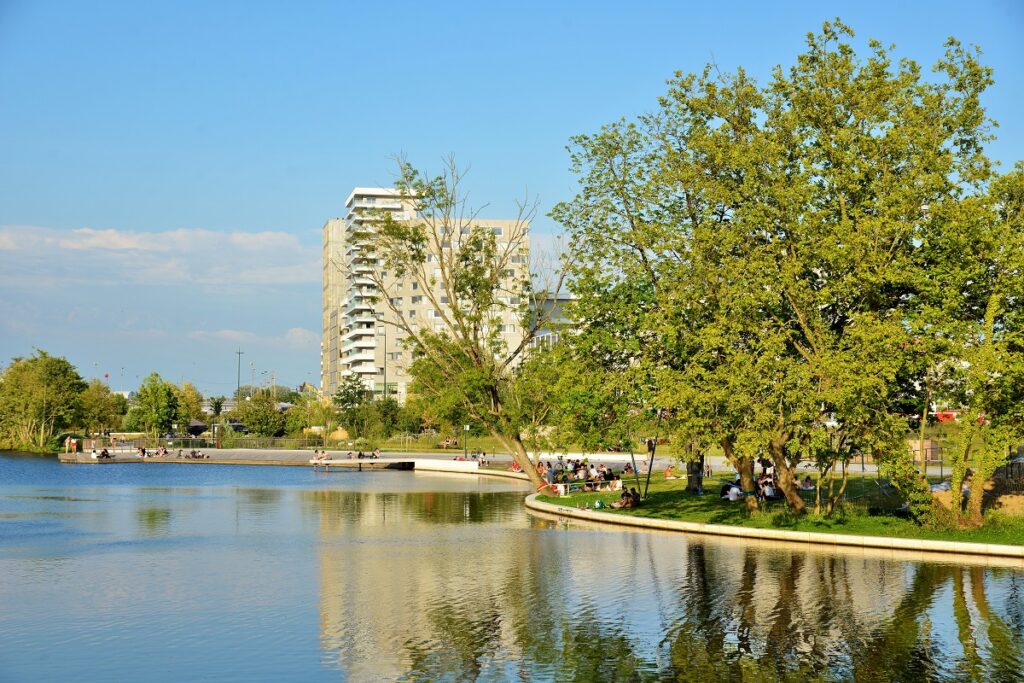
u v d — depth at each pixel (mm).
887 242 37219
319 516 49250
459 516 48656
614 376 43438
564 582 28609
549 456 90812
